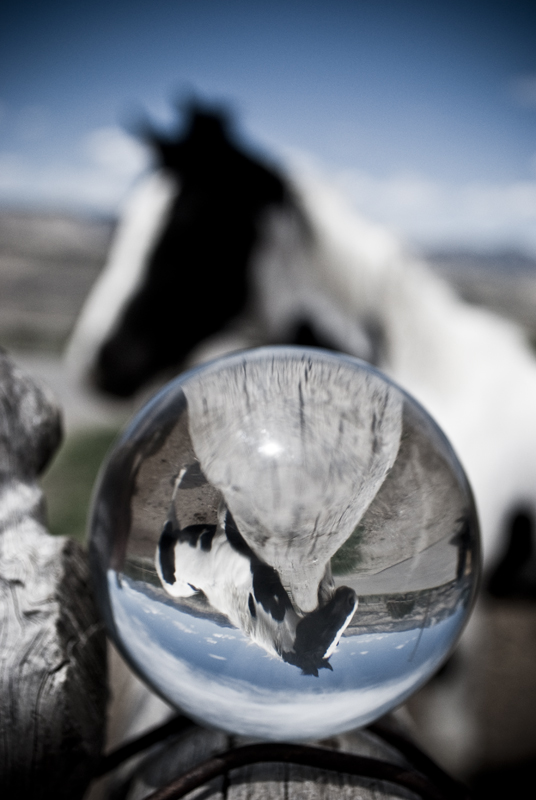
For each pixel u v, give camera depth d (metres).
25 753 0.45
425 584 0.49
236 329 2.26
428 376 1.84
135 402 2.60
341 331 1.98
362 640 0.48
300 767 0.51
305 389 0.51
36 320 9.52
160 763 0.56
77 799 0.49
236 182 2.07
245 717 0.49
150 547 0.48
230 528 0.47
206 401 0.51
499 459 1.63
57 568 0.52
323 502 0.48
